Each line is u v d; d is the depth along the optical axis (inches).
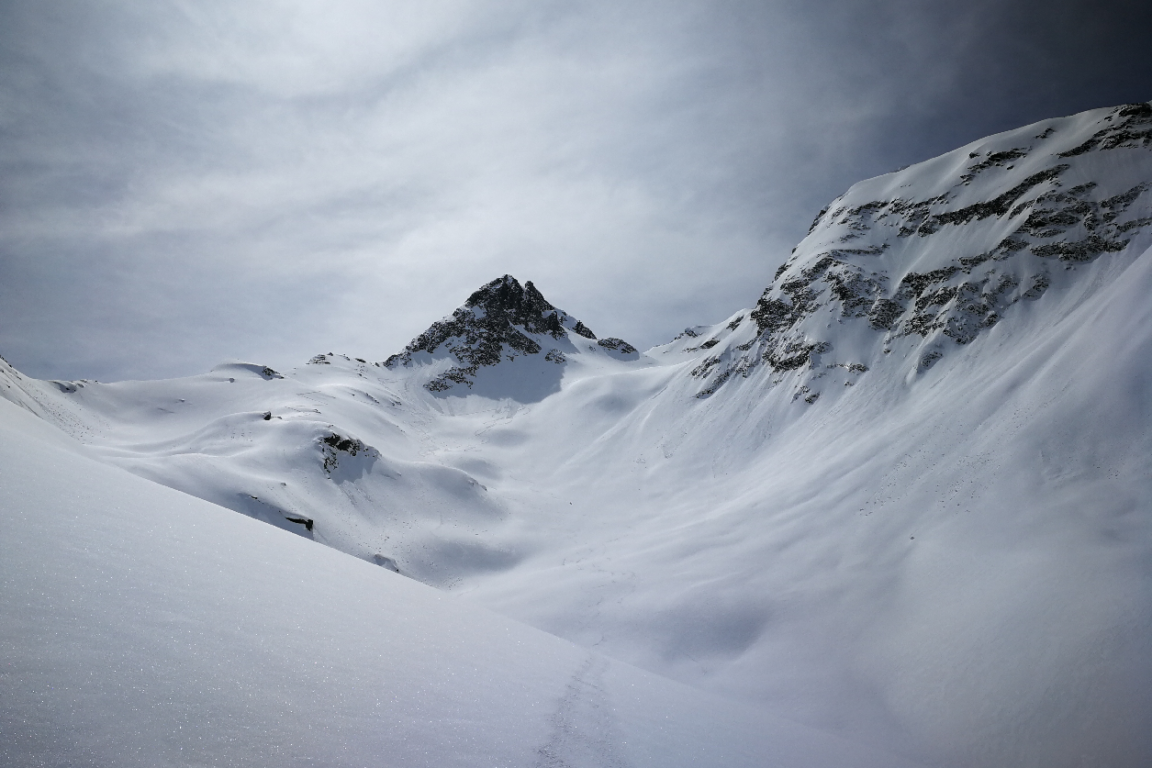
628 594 1594.5
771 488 2247.8
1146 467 1288.1
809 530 1721.2
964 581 1230.9
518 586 1861.5
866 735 939.3
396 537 2290.8
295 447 2559.1
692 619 1392.7
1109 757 730.2
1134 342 1608.0
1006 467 1535.4
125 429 3134.8
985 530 1363.2
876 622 1232.8
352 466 2687.0
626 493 3063.5
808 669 1152.8
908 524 1547.7
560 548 2370.8
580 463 3752.5
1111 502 1238.3
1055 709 832.9
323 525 2086.6
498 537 2518.5
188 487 1785.2
